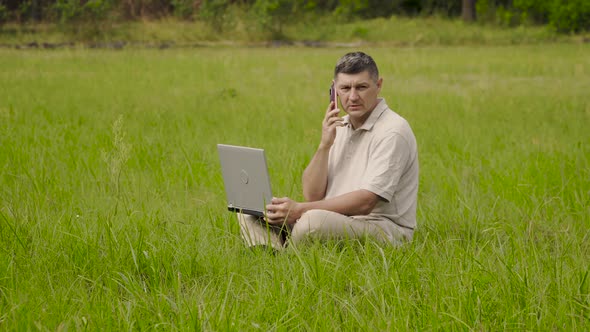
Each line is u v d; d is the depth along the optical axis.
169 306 3.69
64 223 5.02
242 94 13.30
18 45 24.66
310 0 34.12
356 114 4.63
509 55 22.59
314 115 10.91
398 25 32.44
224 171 4.76
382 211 4.69
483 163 7.54
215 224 5.20
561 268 4.04
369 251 4.36
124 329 3.42
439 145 8.53
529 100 12.52
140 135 9.08
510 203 5.86
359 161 4.73
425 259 4.28
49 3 28.88
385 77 16.53
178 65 18.81
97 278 4.05
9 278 4.04
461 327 3.40
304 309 3.63
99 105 11.84
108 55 21.38
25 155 7.57
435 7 37.31
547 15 34.06
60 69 17.50
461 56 22.20
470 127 9.92
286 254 4.37
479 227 5.21
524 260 4.21
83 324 3.45
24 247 4.51
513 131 9.56
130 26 29.05
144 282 4.11
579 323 3.50
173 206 5.94
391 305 3.64
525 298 3.69
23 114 10.63
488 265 4.12
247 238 4.70
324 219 4.47
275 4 29.58
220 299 3.71
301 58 21.45
